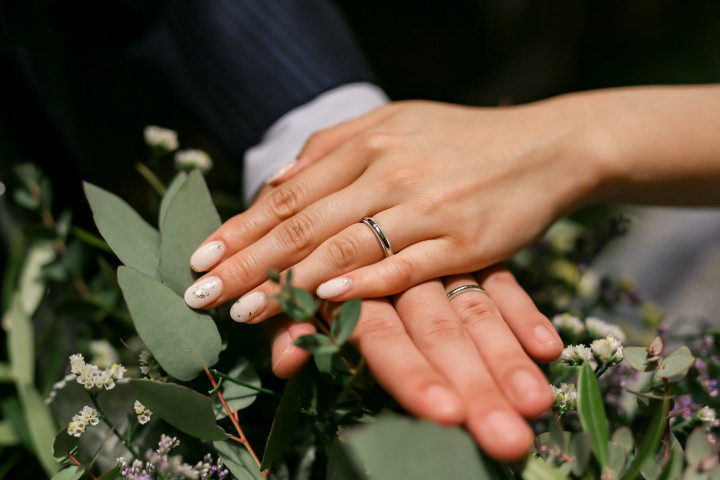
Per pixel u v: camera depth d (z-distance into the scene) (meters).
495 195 0.40
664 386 0.33
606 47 1.31
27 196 0.46
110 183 0.56
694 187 0.42
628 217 0.45
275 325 0.38
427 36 1.11
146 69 0.54
